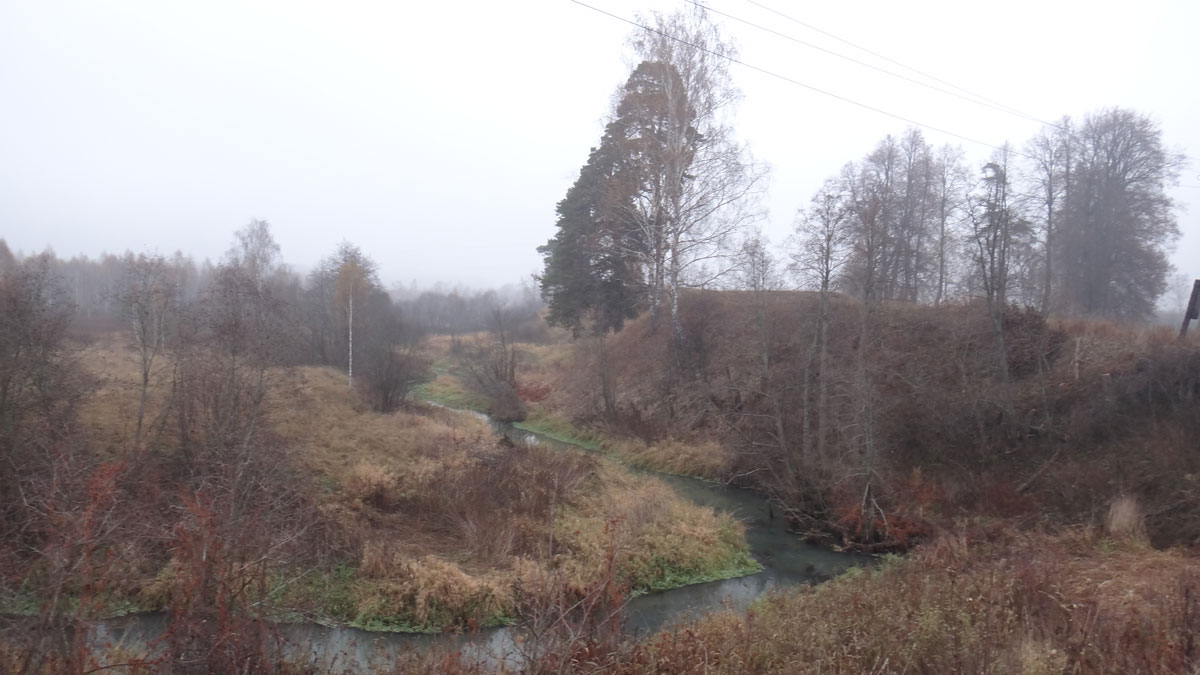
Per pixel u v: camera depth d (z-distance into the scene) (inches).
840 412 828.0
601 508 665.0
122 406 619.5
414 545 551.2
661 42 1112.2
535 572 482.9
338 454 693.3
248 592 283.7
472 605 471.8
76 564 241.6
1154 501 636.7
